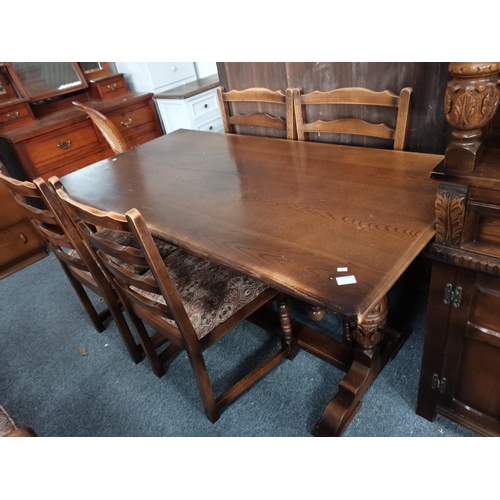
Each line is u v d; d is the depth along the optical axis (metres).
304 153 1.45
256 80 1.76
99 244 1.07
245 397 1.44
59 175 2.69
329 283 0.79
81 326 1.94
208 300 1.22
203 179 1.38
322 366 1.51
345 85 1.47
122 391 1.56
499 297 0.85
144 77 3.10
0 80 2.45
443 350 1.03
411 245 0.86
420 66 1.26
